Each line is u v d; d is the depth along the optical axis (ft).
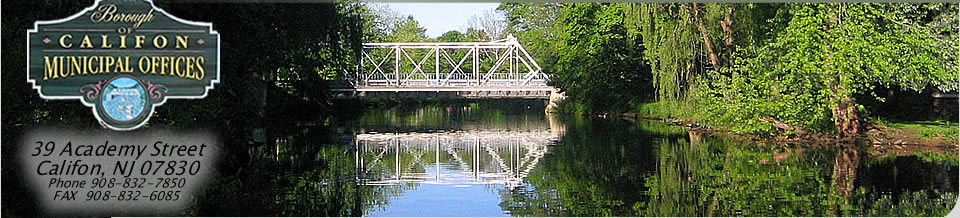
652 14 88.38
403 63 211.82
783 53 74.90
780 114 76.13
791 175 57.16
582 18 129.49
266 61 58.65
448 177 60.59
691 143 81.97
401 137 100.68
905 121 83.92
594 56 128.16
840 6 70.85
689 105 90.27
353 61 112.88
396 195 50.78
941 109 86.94
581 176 59.26
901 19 71.36
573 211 44.70
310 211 44.57
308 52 85.92
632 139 88.84
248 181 52.06
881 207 44.93
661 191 51.01
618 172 60.80
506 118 144.46
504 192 52.03
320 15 79.20
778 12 75.31
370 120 137.69
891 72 69.26
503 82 167.94
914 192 49.44
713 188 51.90
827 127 77.41
